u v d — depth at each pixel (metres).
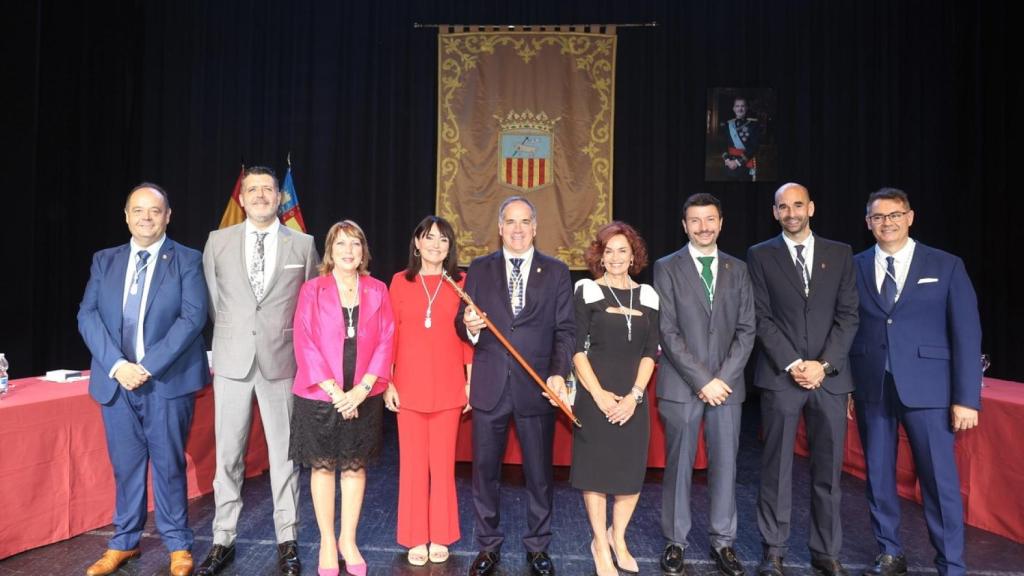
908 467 3.53
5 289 4.77
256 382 2.55
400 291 2.64
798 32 6.44
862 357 2.58
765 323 2.53
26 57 4.86
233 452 2.55
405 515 2.62
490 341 2.50
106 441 2.70
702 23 6.48
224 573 2.49
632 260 2.61
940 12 6.28
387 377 2.46
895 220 2.53
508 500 3.45
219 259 2.58
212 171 6.61
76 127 5.70
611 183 6.39
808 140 6.42
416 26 6.52
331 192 6.54
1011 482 2.90
